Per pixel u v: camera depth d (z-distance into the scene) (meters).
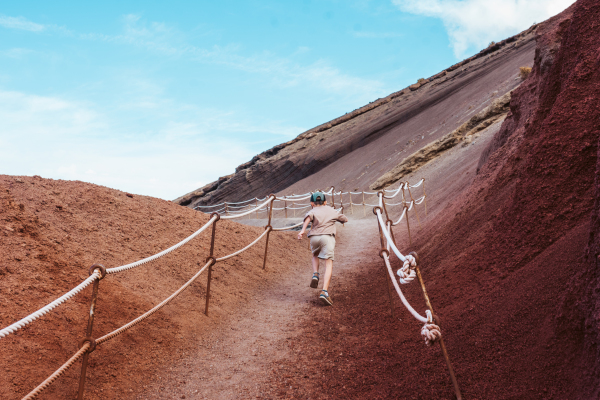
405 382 2.89
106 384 3.00
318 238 5.69
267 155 53.91
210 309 4.84
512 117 10.20
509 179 5.37
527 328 2.54
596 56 3.80
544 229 3.32
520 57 31.02
